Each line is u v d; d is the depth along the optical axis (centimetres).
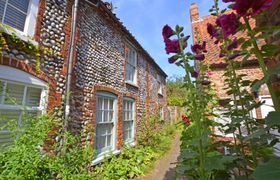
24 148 229
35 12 382
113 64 689
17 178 205
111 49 684
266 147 139
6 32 313
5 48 315
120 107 706
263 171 72
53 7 427
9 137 322
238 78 187
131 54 905
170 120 1722
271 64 164
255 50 106
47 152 350
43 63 386
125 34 789
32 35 371
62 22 448
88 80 533
